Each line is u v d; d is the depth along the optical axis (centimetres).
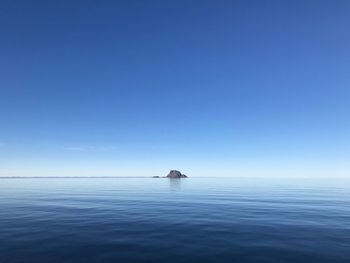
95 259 1616
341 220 2706
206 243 1931
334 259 1611
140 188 7738
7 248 1805
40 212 3216
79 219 2783
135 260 1605
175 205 3859
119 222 2636
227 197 5003
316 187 8181
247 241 1975
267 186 8744
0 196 5178
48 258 1627
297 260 1599
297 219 2769
